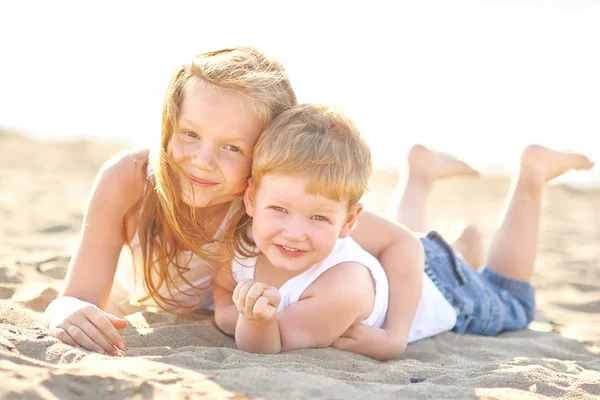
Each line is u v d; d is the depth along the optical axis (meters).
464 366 2.02
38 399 1.33
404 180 3.30
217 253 2.14
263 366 1.67
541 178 2.91
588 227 6.91
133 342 1.98
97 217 2.13
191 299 2.36
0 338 1.69
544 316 3.17
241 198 2.09
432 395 1.57
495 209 8.57
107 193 2.13
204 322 2.28
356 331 2.06
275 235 1.87
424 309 2.42
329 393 1.50
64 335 1.80
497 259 2.89
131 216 2.18
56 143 11.28
